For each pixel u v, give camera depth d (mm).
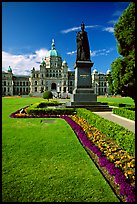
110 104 35719
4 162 7992
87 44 29578
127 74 18938
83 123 15859
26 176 6781
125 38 19641
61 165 7723
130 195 5293
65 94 114188
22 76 161750
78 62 28734
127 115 20344
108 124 11469
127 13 19047
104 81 159375
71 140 11406
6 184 6238
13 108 33844
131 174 6055
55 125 16484
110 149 8391
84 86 29047
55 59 153750
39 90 152250
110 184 6230
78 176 6750
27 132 13602
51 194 5668
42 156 8734
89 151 9445
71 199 5418
